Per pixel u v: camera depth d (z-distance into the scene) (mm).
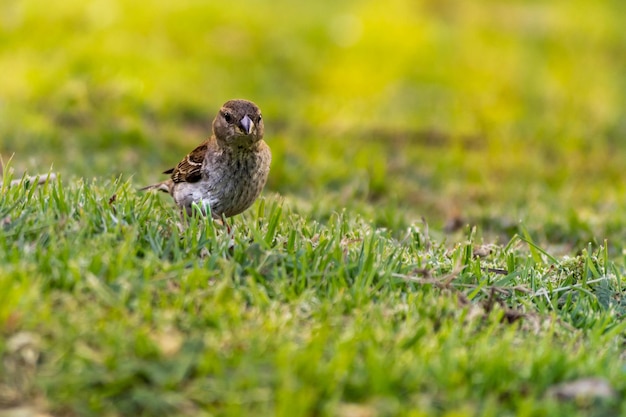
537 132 23219
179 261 8047
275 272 8164
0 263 7555
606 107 27328
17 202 8859
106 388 6523
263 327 7320
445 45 30422
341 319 7672
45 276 7496
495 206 16031
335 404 6441
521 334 7887
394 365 6840
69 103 20031
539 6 38781
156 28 26594
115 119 19594
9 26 24859
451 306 8039
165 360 6785
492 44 32062
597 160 21281
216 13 28250
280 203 11500
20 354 6703
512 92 27422
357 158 18328
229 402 6387
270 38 27828
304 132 21312
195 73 24328
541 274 9633
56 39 24562
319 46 28453
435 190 17625
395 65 28000
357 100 25156
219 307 7473
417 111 24141
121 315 7230
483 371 6906
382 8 33438
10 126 18000
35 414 6352
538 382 6969
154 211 9688
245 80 25016
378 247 9305
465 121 23391
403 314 7895
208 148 10555
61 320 6980
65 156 16969
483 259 10180
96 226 8664
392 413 6438
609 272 9953
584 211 15906
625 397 6941
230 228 9469
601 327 8227
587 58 32906
